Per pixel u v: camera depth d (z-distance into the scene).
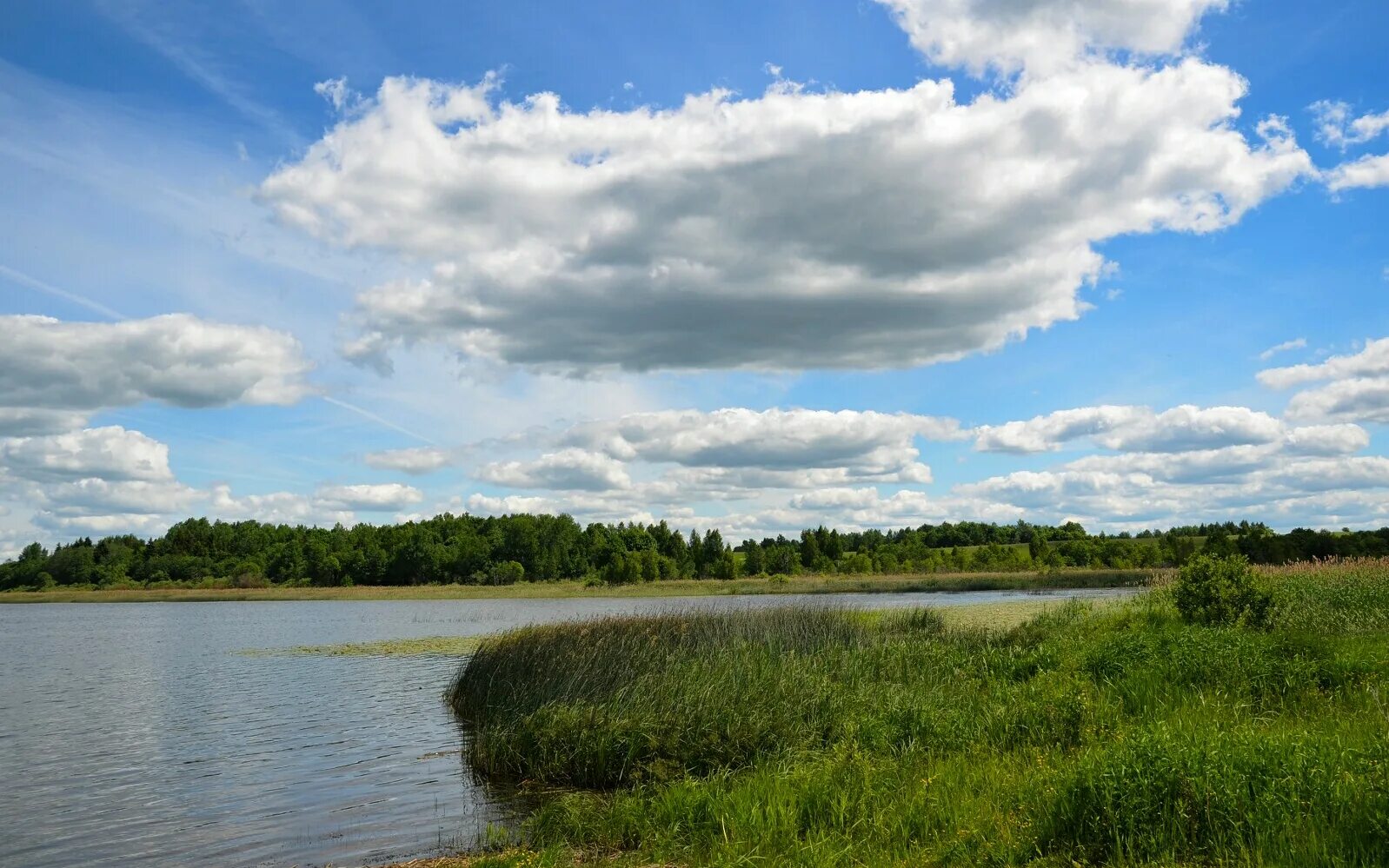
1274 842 5.75
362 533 137.25
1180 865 5.83
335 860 9.74
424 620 56.03
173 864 9.87
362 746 16.22
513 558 121.31
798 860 7.09
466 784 13.12
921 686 14.38
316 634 45.44
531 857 8.75
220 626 54.84
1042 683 13.01
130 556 132.00
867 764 9.52
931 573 91.38
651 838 8.79
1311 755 6.78
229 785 13.51
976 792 8.26
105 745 16.95
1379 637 14.90
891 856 6.95
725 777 10.71
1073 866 6.02
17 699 23.38
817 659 17.30
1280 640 13.86
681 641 19.84
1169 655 13.06
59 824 11.53
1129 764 6.80
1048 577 71.75
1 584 125.38
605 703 14.54
